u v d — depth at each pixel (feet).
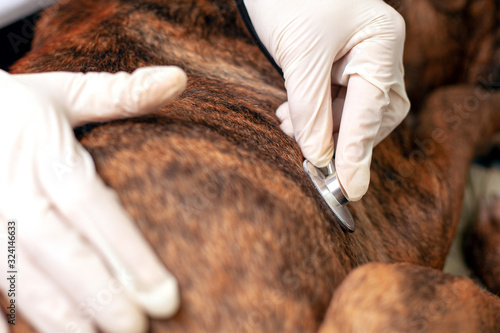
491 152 1.97
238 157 1.04
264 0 1.26
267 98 1.33
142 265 0.90
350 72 1.20
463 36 1.79
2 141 0.95
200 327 0.91
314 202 1.09
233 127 1.13
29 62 1.30
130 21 1.36
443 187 1.56
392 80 1.21
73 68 1.24
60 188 0.91
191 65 1.36
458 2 1.72
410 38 1.72
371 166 1.42
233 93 1.26
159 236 0.93
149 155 0.99
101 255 0.91
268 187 1.03
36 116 0.97
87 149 1.00
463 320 0.97
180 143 1.02
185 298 0.91
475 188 1.93
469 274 1.80
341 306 0.95
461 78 1.88
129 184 0.95
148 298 0.89
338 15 1.19
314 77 1.20
